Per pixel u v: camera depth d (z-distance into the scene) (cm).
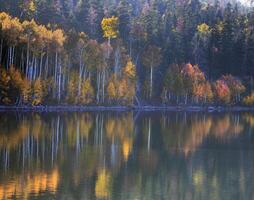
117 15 13700
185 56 14750
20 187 3044
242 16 17875
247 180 3469
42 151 4384
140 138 5619
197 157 4400
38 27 9931
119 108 11600
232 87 14925
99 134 5862
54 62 10519
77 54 10781
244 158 4394
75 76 10700
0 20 9556
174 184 3303
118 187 3156
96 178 3375
